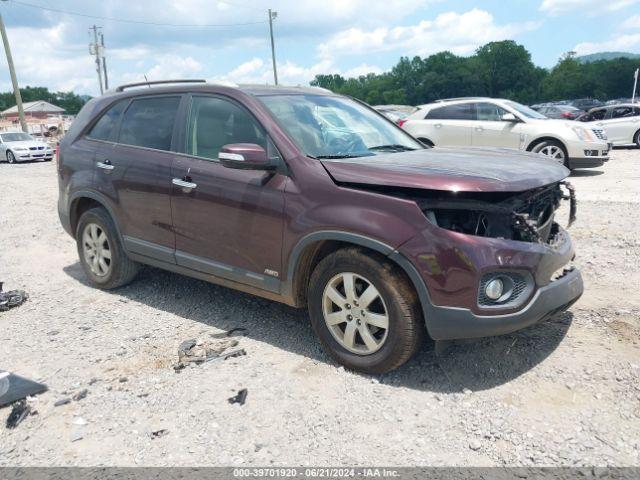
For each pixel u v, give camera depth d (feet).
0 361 13.19
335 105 15.38
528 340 12.83
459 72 383.86
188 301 16.51
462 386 11.21
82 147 17.57
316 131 13.51
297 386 11.46
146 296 17.10
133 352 13.35
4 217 32.09
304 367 12.23
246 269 13.37
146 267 19.70
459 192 10.41
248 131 13.39
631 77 327.47
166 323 14.98
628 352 12.01
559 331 13.20
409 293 10.98
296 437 9.86
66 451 9.78
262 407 10.77
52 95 500.74
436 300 10.55
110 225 16.83
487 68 377.09
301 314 15.20
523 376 11.43
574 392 10.79
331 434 9.90
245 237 13.11
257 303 16.11
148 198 15.23
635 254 18.53
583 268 17.60
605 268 17.44
